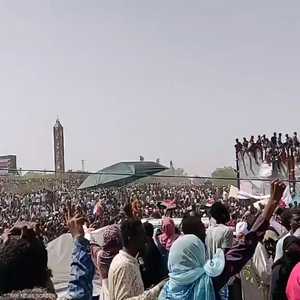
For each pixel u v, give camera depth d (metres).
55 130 50.69
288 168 27.78
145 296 4.66
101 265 7.08
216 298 4.15
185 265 4.21
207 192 32.06
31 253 2.80
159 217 16.12
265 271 8.70
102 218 14.73
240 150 28.44
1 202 25.42
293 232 8.34
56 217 20.55
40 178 25.62
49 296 2.76
